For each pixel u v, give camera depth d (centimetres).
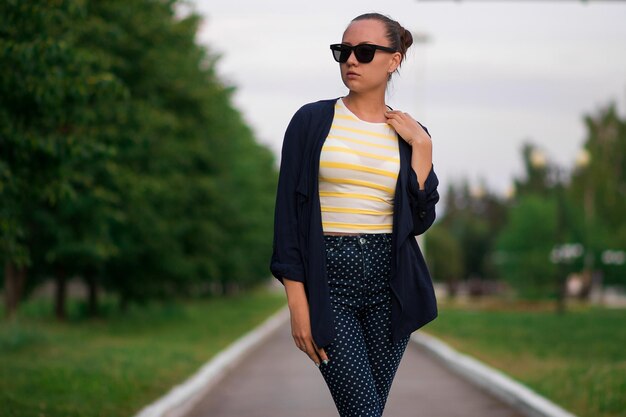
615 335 2173
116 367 1303
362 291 363
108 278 2916
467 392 1207
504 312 3841
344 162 356
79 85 944
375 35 362
